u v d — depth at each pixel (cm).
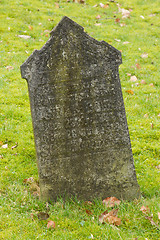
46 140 342
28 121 532
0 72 672
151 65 757
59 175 353
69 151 349
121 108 349
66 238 302
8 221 322
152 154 462
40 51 321
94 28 938
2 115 535
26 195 365
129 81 682
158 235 310
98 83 339
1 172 410
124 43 855
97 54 332
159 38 925
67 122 342
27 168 430
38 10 991
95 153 354
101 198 365
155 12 1110
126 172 363
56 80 330
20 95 600
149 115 568
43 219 329
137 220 328
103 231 309
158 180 398
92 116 346
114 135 353
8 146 473
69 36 323
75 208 348
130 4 1173
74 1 1124
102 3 1144
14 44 791
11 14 930
